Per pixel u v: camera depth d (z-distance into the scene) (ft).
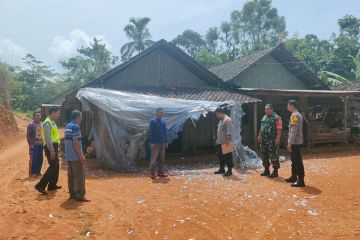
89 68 216.13
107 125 37.19
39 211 20.93
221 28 194.49
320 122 59.62
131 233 17.58
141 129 38.24
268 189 26.96
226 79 66.90
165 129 32.99
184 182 29.86
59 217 19.89
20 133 94.07
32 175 32.55
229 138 32.60
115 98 39.40
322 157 48.32
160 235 17.35
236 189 26.96
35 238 16.81
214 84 57.93
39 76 192.65
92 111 38.27
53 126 26.12
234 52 178.40
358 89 74.69
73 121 23.22
